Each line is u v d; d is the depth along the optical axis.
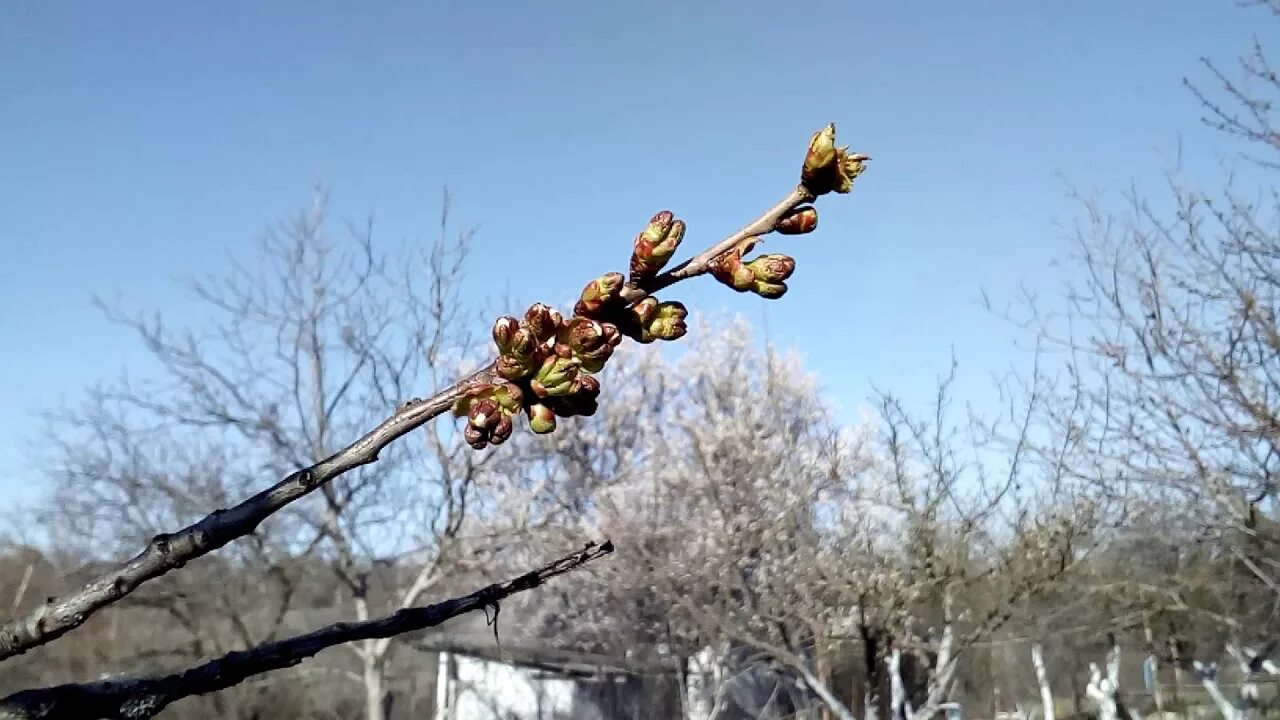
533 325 1.39
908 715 9.99
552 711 22.98
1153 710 19.11
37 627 1.45
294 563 15.36
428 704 24.03
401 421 1.44
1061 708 21.67
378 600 17.83
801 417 17.75
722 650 15.76
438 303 15.73
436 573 14.79
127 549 14.96
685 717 17.67
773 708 19.95
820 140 1.60
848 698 15.89
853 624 10.98
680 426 16.92
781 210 1.63
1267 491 8.53
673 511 16.41
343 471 1.46
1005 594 9.91
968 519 10.09
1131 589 11.51
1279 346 7.96
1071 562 9.95
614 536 15.86
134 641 16.12
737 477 13.84
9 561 15.70
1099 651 20.27
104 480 14.88
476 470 15.22
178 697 1.70
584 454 19.78
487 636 23.50
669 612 14.65
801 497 11.87
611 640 19.77
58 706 1.61
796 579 10.87
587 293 1.50
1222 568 11.20
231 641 16.45
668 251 1.53
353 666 18.95
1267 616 11.60
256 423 14.91
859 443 14.30
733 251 1.61
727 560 11.87
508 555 18.44
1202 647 16.12
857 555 10.53
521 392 1.40
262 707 16.17
